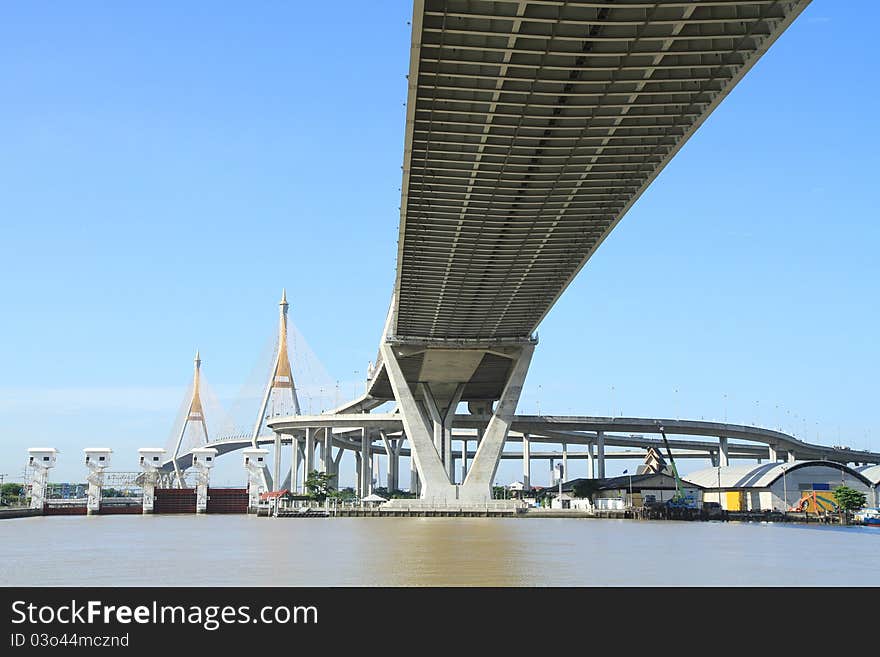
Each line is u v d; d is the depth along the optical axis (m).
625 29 49.44
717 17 47.38
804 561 45.19
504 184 69.62
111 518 122.38
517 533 74.06
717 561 44.94
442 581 35.41
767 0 45.38
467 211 74.56
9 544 60.19
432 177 68.00
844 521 105.25
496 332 117.69
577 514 122.06
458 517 118.12
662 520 116.88
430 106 57.84
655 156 65.12
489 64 52.28
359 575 37.66
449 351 120.50
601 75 53.84
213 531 79.62
